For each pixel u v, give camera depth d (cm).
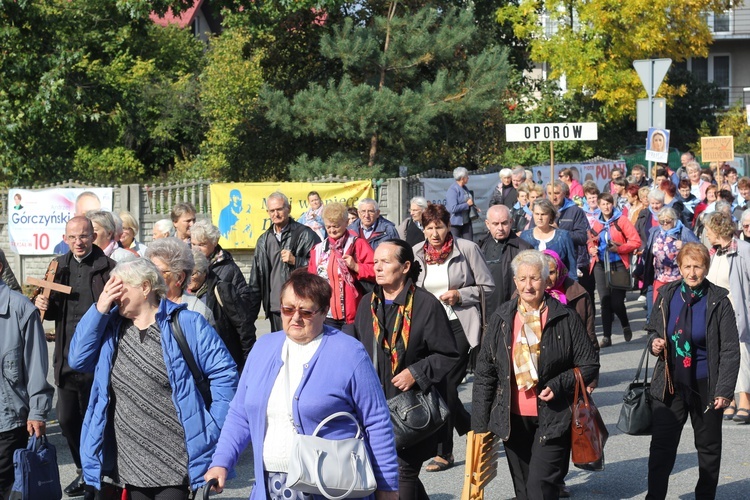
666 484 712
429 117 2630
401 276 635
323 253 932
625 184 2041
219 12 2852
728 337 693
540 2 3753
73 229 772
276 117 2631
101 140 2562
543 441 613
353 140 2805
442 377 621
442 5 3003
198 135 3434
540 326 624
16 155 2378
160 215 1906
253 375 471
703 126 4125
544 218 1064
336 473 436
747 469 860
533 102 3797
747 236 1156
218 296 823
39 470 626
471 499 676
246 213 1880
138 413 546
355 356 465
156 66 3650
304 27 2930
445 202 1986
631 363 1359
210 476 469
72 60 2366
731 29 4769
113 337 557
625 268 1458
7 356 655
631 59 3681
